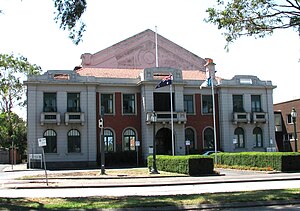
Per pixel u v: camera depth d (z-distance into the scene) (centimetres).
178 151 4800
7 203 1433
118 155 4709
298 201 1416
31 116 4534
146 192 1991
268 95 5306
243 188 2080
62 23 1550
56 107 4609
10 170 4325
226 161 3909
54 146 4572
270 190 1731
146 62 5712
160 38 5797
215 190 2000
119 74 5241
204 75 5584
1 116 6334
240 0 1596
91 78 4744
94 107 4722
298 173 3034
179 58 5853
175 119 4781
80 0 1524
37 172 3841
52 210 1277
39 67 6594
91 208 1304
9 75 6384
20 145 7356
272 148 5209
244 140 5169
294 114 3862
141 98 4878
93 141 4672
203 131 5084
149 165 3712
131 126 4872
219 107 5166
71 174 3284
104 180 2761
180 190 2056
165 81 4044
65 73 4653
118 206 1338
